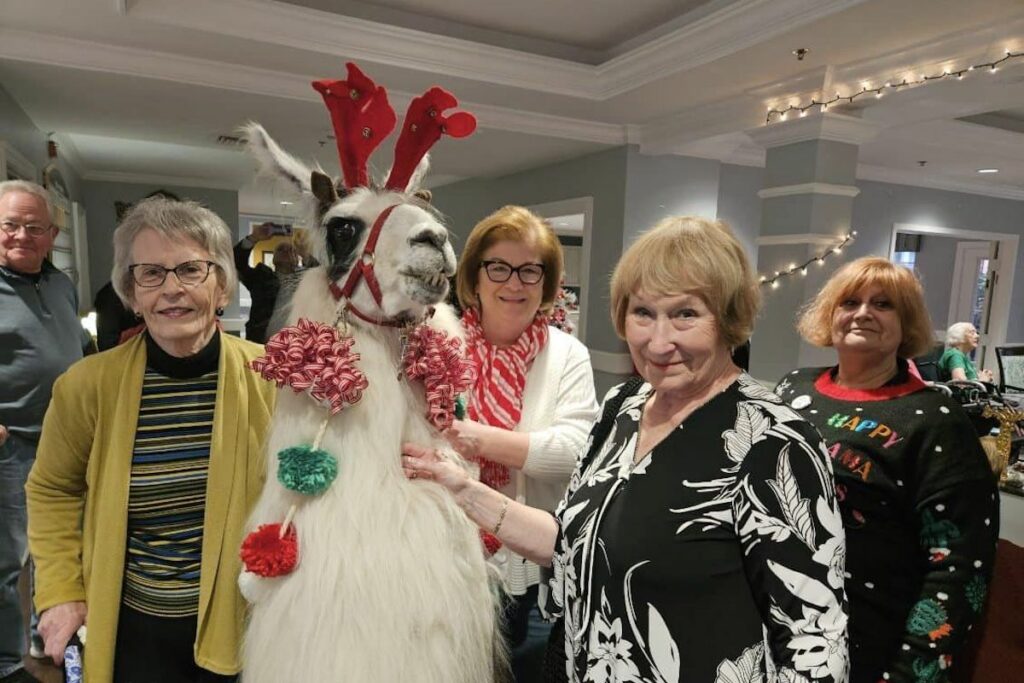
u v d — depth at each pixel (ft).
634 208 16.94
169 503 3.94
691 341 2.81
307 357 3.11
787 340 13.61
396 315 3.29
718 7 11.50
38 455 4.09
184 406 3.99
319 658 2.88
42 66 11.04
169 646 4.01
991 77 10.02
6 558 6.80
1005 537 7.04
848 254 22.25
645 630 2.76
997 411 8.54
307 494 3.07
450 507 3.33
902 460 4.01
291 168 3.57
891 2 8.64
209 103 13.61
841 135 12.73
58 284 7.41
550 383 4.75
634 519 2.84
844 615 2.47
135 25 10.25
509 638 4.73
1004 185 24.20
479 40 13.20
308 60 11.86
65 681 4.67
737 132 14.24
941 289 29.09
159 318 3.76
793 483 2.53
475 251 4.77
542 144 16.87
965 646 4.53
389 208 3.32
